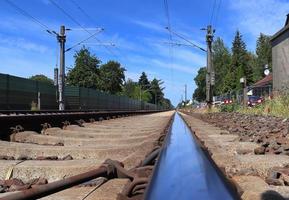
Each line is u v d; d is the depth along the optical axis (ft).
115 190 12.76
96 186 13.56
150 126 55.31
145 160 13.66
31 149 22.15
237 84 350.23
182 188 7.06
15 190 14.35
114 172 12.36
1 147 22.20
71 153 22.16
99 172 11.66
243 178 15.03
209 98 132.67
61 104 148.56
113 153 22.39
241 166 17.85
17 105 134.51
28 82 142.61
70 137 33.81
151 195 6.97
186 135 16.42
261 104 84.89
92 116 70.79
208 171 8.45
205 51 135.95
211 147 24.44
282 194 13.21
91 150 22.22
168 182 7.66
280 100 72.18
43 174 16.25
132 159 19.04
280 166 17.98
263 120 56.13
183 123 31.01
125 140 29.81
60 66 149.28
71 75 351.67
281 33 131.64
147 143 23.15
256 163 18.04
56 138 29.50
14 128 32.14
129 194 10.52
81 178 10.84
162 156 10.75
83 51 351.25
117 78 457.27
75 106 180.55
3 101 125.70
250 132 38.78
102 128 50.19
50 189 9.52
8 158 20.65
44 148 22.57
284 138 31.14
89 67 351.87
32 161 18.13
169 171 8.67
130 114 146.41
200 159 9.80
